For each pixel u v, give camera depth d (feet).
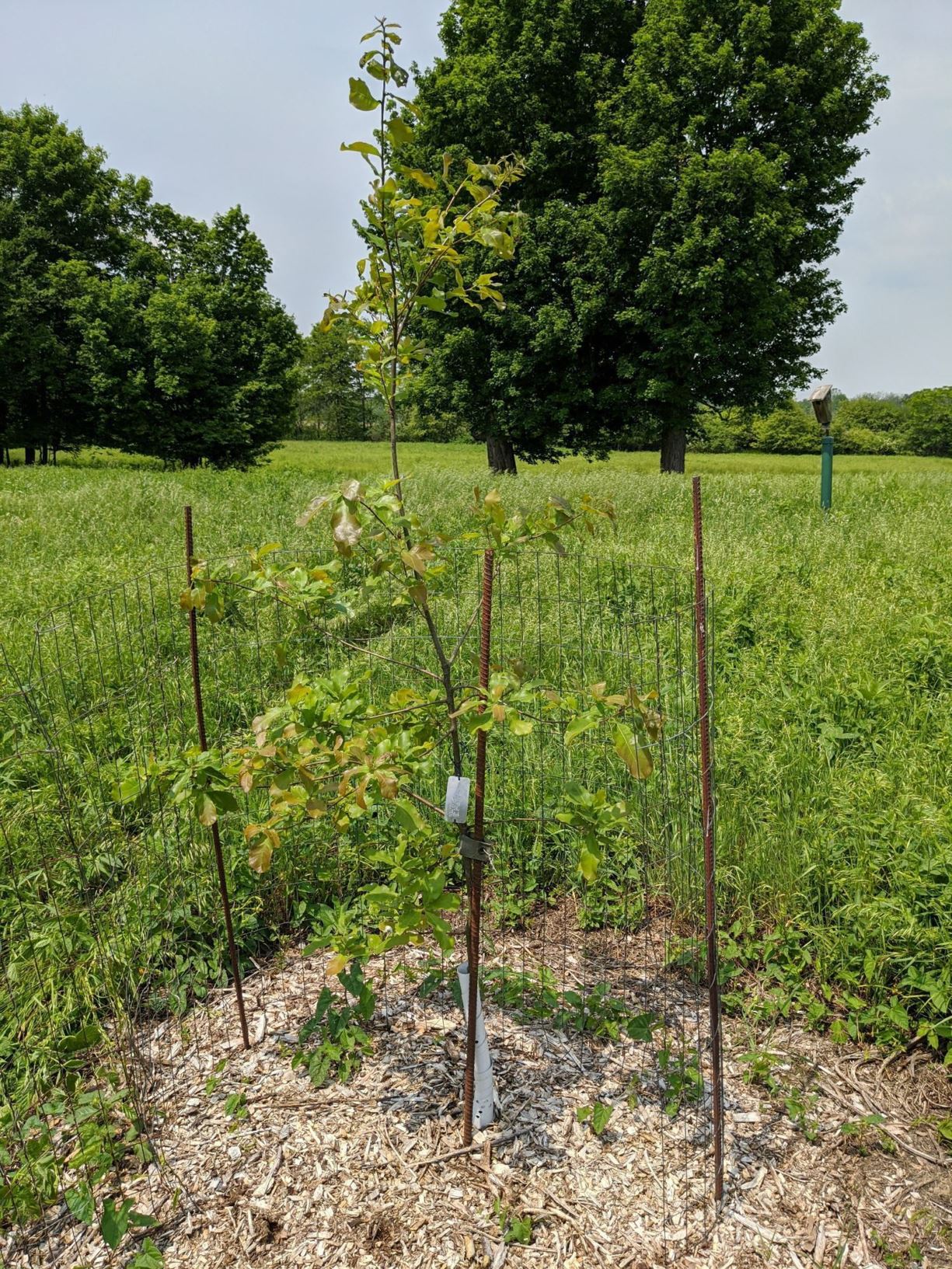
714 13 57.11
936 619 19.60
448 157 6.84
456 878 11.89
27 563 26.78
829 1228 7.08
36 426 99.30
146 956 9.57
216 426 94.63
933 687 16.92
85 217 96.73
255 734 6.91
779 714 15.03
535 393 64.80
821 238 61.05
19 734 14.97
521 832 12.01
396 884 7.50
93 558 26.48
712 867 7.23
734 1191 7.33
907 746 13.88
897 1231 7.08
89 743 14.05
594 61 58.65
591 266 56.54
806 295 63.57
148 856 10.77
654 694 6.68
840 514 36.17
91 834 11.50
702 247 52.80
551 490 42.11
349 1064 8.43
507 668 7.63
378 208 6.60
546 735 13.41
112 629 19.43
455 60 62.34
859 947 9.83
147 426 92.89
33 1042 8.62
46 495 40.42
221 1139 7.80
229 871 10.92
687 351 55.67
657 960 10.32
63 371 93.91
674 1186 7.32
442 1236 6.86
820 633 19.39
